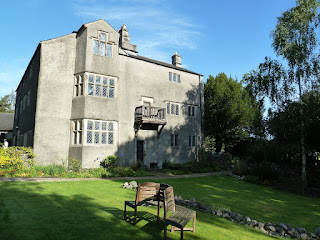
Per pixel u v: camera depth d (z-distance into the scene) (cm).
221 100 2809
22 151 1493
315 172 1748
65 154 1711
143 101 2102
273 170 1927
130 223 607
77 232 524
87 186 1108
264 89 1756
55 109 1703
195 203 881
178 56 2781
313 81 1563
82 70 1753
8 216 607
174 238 527
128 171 1627
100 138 1748
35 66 1902
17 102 2952
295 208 1032
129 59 2048
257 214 873
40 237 486
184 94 2456
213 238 551
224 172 2167
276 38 1698
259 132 1792
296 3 1700
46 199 805
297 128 1591
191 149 2442
